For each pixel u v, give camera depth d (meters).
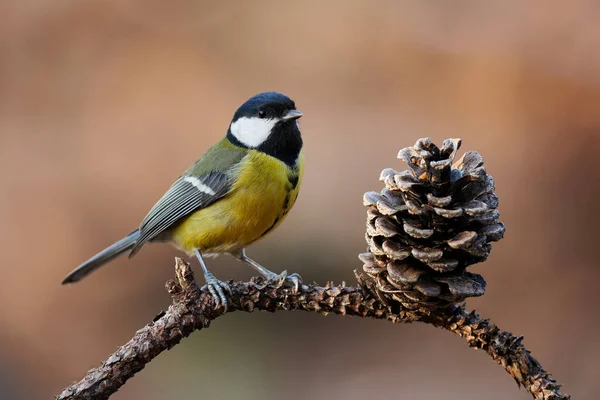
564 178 11.58
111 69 13.88
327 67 14.01
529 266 10.67
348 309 4.79
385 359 10.30
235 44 14.48
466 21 14.07
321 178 11.99
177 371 10.41
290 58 14.15
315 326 10.96
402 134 12.66
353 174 12.06
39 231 11.40
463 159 4.35
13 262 11.09
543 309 10.17
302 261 11.20
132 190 11.99
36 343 10.46
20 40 13.98
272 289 4.94
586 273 10.48
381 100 13.37
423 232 4.09
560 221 11.05
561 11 13.38
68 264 11.11
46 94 13.45
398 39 14.00
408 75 13.61
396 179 4.21
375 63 13.98
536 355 9.65
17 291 10.87
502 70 13.02
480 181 4.21
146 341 4.67
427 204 4.18
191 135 12.91
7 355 10.29
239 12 14.84
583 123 12.16
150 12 14.58
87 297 10.94
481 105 12.86
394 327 10.88
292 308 4.96
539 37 13.26
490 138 12.29
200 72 13.91
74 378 10.03
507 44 13.35
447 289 4.15
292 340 10.79
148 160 12.55
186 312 4.74
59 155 12.48
